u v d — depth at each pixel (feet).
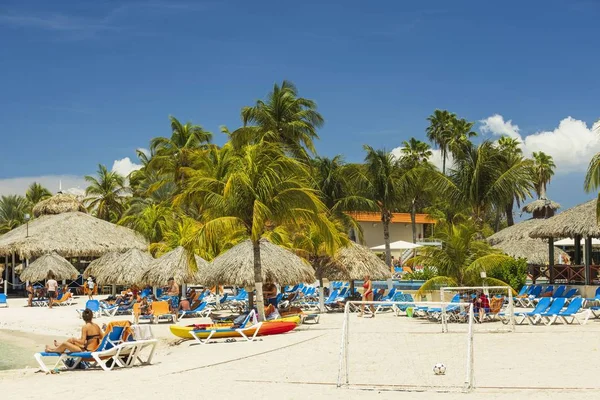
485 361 42.98
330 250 69.67
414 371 39.73
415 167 159.22
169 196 173.88
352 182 160.04
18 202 258.78
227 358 48.11
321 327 67.87
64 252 130.82
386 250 156.76
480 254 71.05
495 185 124.47
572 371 38.32
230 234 79.00
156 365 46.98
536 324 65.51
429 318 72.33
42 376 43.98
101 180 220.23
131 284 97.19
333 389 34.55
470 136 227.20
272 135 144.77
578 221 84.89
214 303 101.14
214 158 131.44
